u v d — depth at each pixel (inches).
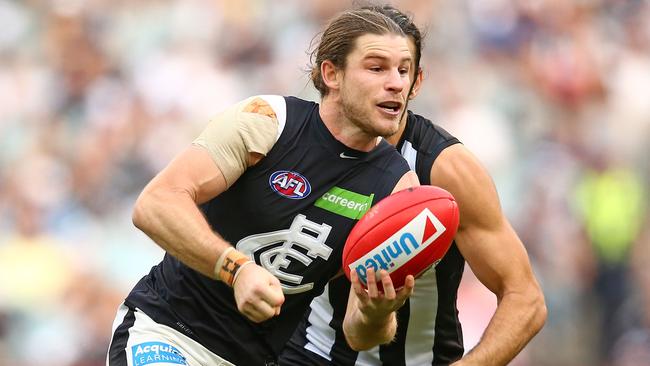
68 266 1398.9
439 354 680.4
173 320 568.1
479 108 1566.2
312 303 682.2
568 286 1406.3
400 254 526.0
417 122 634.8
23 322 1363.2
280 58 1638.8
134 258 1401.3
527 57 1643.7
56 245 1421.0
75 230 1444.4
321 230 551.5
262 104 552.1
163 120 1568.7
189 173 530.9
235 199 551.2
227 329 566.9
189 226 515.8
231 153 536.4
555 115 1600.6
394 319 568.4
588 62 1649.9
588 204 1485.0
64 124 1587.1
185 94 1593.3
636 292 1408.7
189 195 526.9
